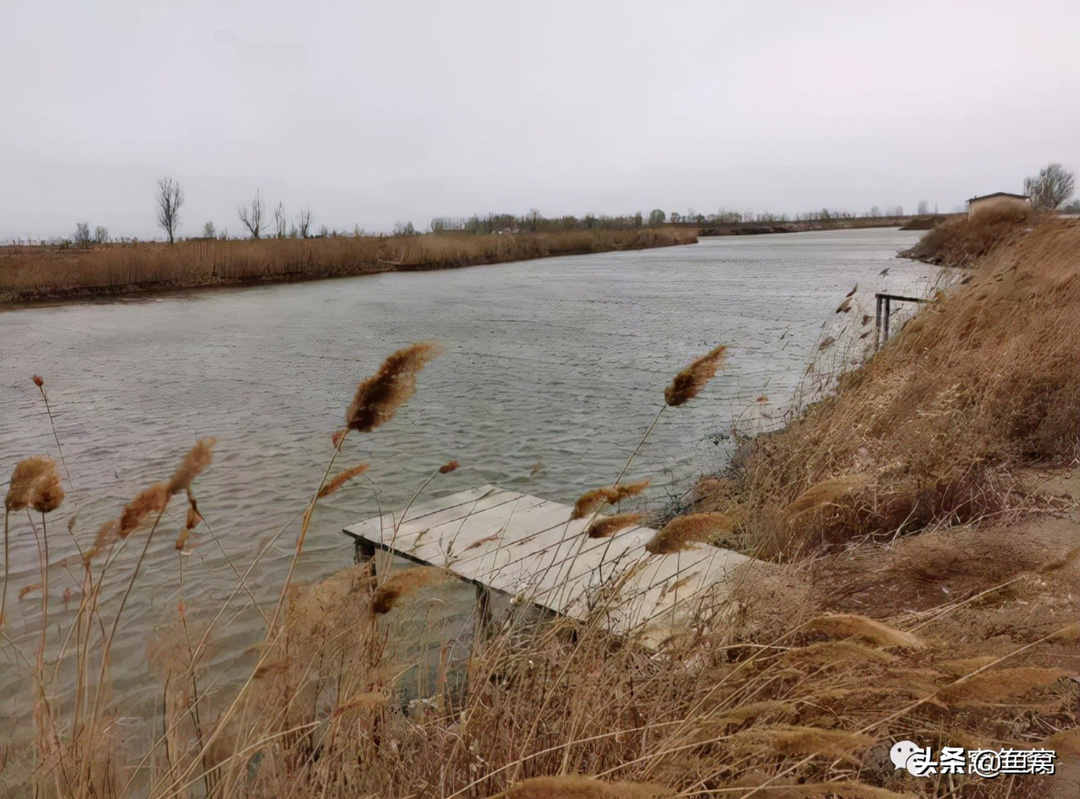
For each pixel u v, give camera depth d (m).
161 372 16.58
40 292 33.44
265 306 30.06
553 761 2.84
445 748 3.00
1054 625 2.98
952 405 6.91
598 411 12.75
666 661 3.30
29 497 2.66
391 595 2.85
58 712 3.25
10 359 18.33
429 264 54.50
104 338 21.73
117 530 2.83
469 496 6.54
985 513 5.69
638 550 5.18
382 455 10.30
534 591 4.18
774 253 69.31
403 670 3.22
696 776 2.49
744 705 2.64
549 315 26.45
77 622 3.06
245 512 8.06
